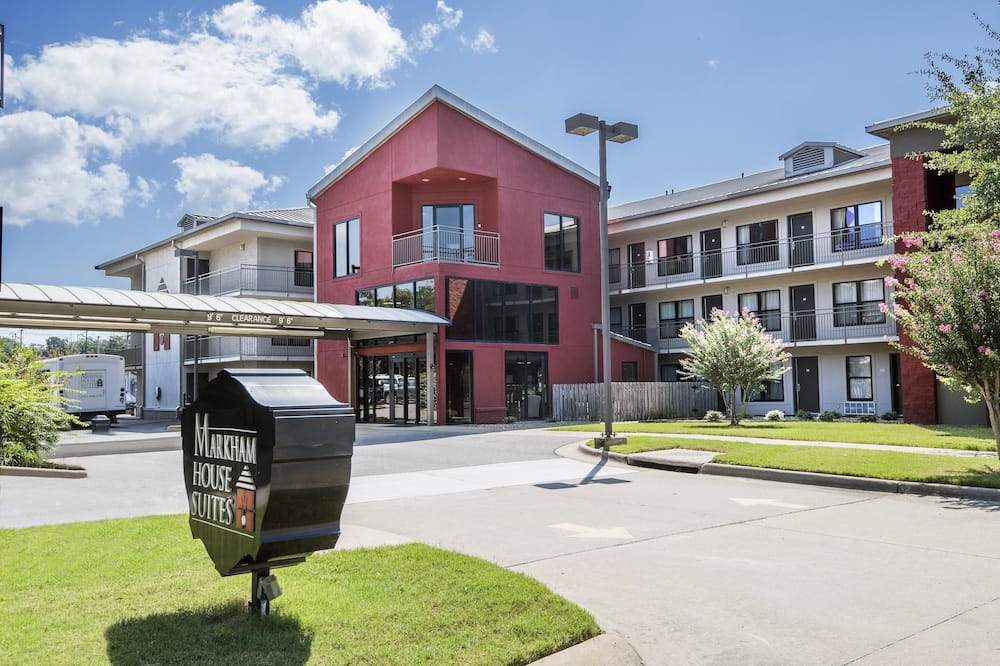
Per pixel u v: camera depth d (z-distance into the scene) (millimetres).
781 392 31109
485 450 17031
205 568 6035
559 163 30266
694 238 34344
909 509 9477
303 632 4512
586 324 30938
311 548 4574
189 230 38594
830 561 6801
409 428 24812
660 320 35594
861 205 28641
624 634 4949
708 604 5559
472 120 27547
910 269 13359
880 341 27406
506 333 28062
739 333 22500
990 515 8977
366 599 5219
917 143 22125
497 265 27984
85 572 5902
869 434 17688
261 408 4375
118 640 4316
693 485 11727
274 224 34438
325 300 31453
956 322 12195
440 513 9328
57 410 14516
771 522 8688
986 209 14820
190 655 4098
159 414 41594
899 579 6176
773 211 31422
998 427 12336
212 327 23172
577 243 31000
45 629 4512
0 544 7008
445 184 28859
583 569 6562
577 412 27484
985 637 4793
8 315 18891
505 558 6961
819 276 29922
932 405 21750
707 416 25734
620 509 9594
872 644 4707
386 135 28453
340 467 4602
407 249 28062
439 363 26188
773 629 5012
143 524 7980
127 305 18906
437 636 4512
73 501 10102
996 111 15211
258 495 4328
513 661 4184
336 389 30750
